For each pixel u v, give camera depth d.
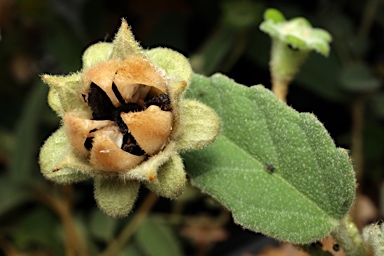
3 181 0.21
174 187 0.13
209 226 0.21
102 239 0.21
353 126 0.21
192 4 0.24
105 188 0.13
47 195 0.21
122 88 0.12
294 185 0.14
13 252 0.21
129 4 0.24
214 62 0.21
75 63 0.22
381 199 0.19
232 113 0.14
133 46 0.13
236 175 0.14
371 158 0.21
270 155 0.14
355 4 0.23
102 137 0.12
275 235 0.14
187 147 0.13
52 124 0.21
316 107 0.22
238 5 0.21
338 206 0.13
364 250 0.14
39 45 0.24
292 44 0.15
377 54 0.23
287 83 0.16
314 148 0.14
